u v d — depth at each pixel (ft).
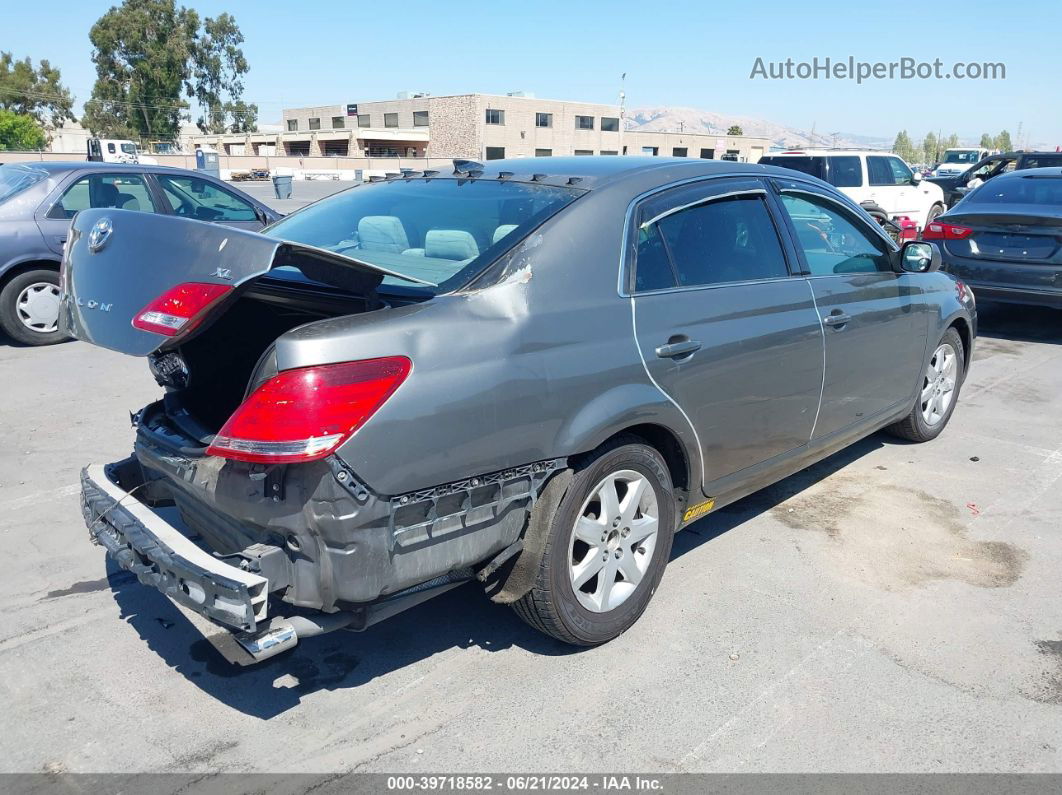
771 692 10.23
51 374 23.94
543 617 10.36
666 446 11.64
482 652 11.05
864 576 13.08
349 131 260.21
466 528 9.22
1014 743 9.38
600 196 10.91
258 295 10.37
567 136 268.00
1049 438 19.49
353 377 8.24
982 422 20.66
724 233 12.41
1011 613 12.04
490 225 10.72
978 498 16.07
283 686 10.35
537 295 9.80
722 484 12.51
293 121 328.29
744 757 9.13
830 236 14.62
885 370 15.87
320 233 12.33
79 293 9.21
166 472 9.86
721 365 11.68
